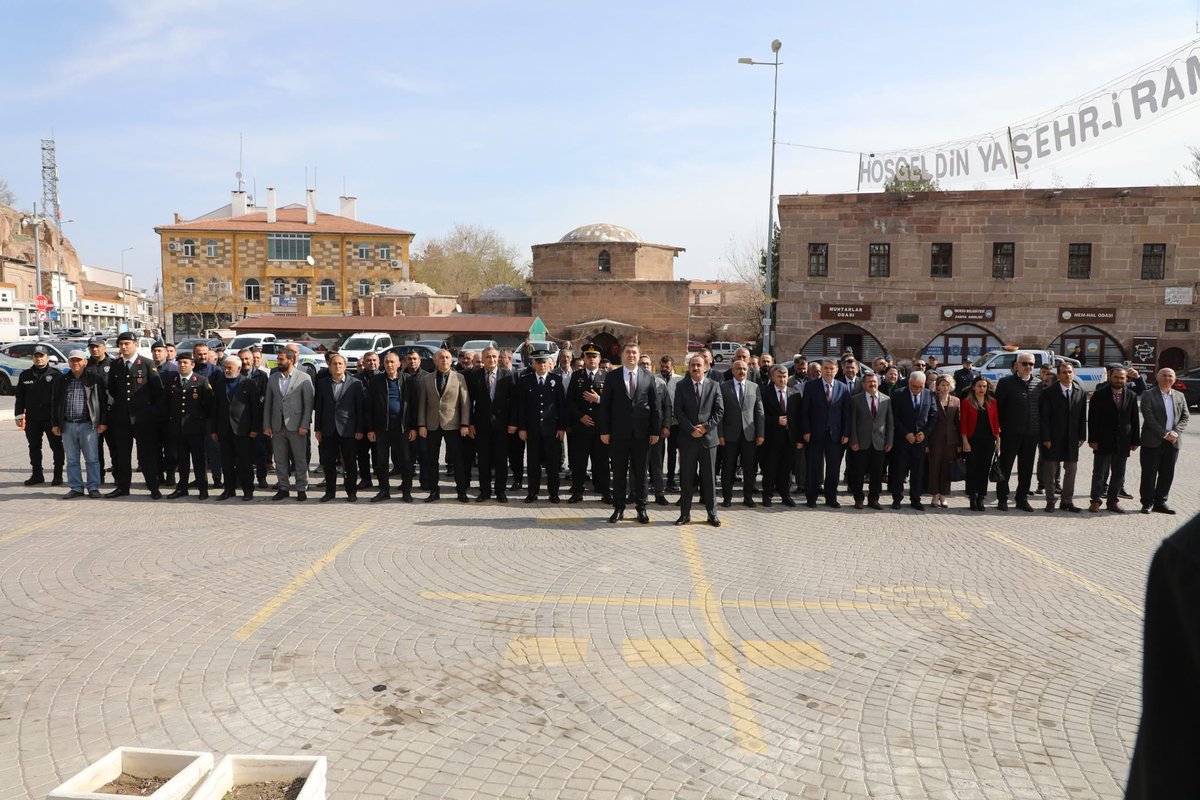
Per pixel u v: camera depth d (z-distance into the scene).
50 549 7.99
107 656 5.35
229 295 61.19
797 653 5.60
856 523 9.88
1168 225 32.72
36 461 11.55
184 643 5.59
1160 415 10.61
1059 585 7.31
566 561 7.82
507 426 10.99
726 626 6.09
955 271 34.16
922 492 11.33
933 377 15.34
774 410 11.02
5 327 40.38
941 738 4.43
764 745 4.32
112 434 10.78
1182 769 1.09
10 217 81.88
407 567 7.52
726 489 10.87
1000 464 11.05
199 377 10.81
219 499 10.77
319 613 6.23
